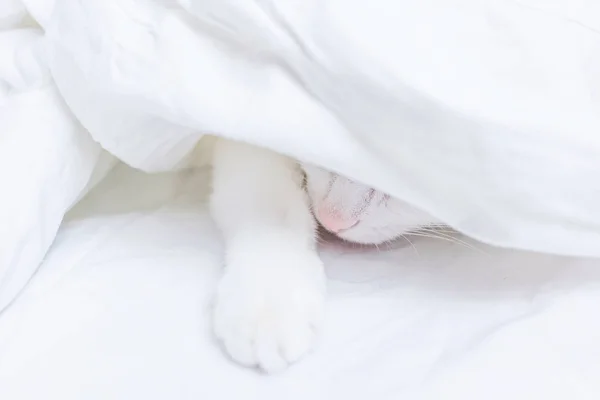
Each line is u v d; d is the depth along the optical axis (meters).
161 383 0.30
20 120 0.32
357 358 0.31
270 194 0.36
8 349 0.30
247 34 0.29
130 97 0.30
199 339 0.31
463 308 0.32
